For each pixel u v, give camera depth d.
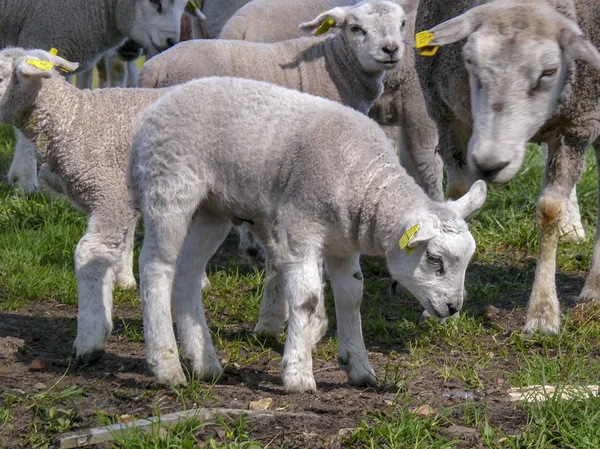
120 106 5.89
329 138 5.01
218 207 5.32
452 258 4.79
